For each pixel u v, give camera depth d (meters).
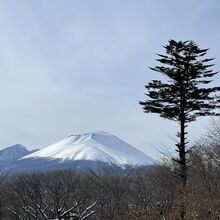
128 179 46.19
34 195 48.88
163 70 33.09
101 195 46.03
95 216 43.00
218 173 28.23
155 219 24.81
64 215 36.06
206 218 25.67
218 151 30.89
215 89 32.22
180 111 32.38
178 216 25.25
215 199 26.27
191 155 31.42
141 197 25.81
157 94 32.56
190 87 32.34
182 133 32.03
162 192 26.61
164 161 35.84
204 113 32.44
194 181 29.05
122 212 32.16
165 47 33.34
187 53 33.09
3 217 52.62
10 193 54.06
